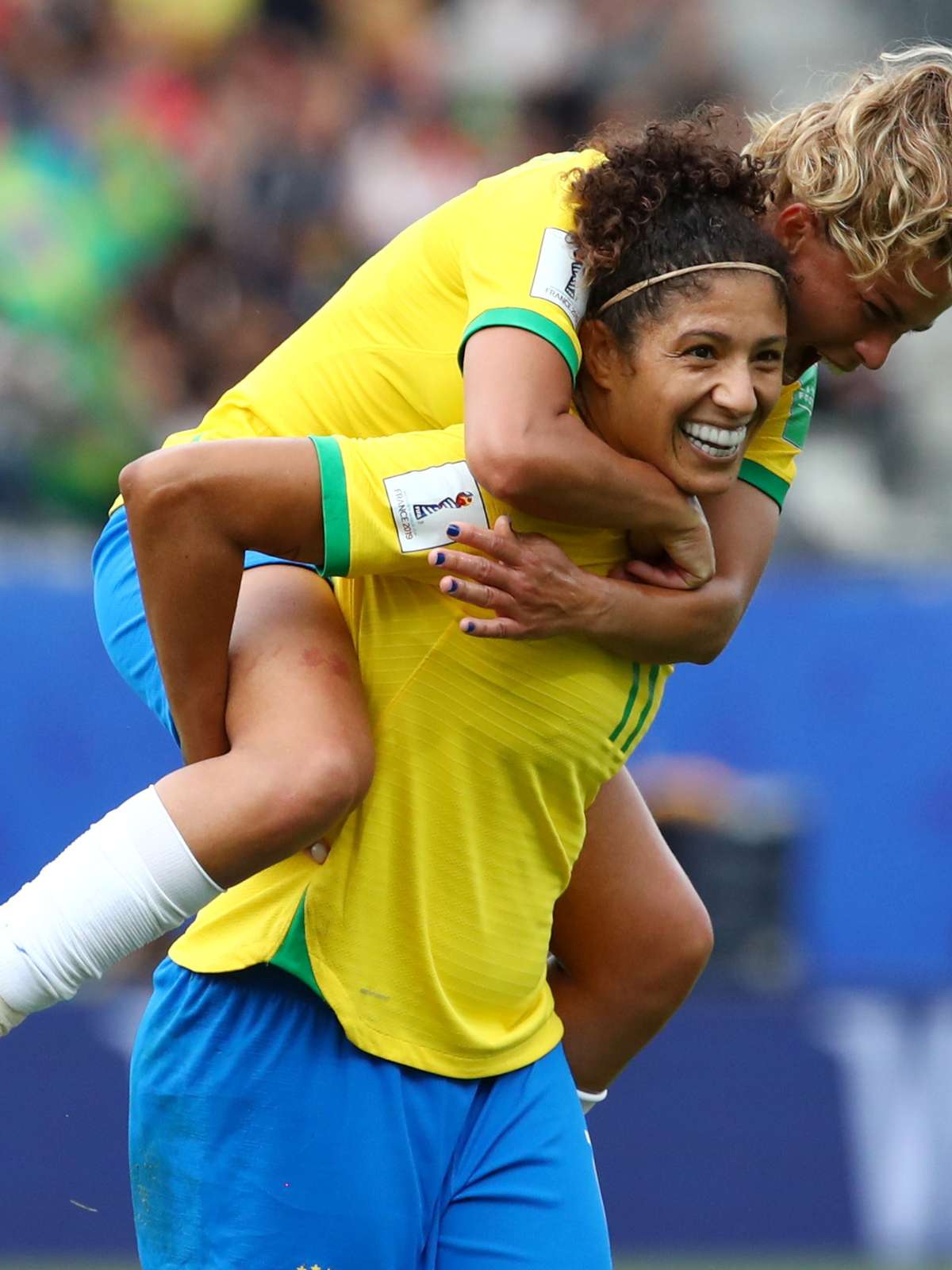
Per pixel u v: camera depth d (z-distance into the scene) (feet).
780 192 27.07
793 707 64.69
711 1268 56.24
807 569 72.59
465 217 27.02
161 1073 27.20
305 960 26.11
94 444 77.92
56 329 79.87
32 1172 55.31
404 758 26.03
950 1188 58.65
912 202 25.71
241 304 84.89
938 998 62.54
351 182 89.30
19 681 59.88
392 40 94.73
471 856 26.53
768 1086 58.80
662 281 24.76
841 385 86.02
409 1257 26.58
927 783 64.49
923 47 28.32
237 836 24.39
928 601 65.26
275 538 25.04
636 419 25.36
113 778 59.98
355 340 27.78
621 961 31.14
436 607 26.00
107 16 89.66
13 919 24.82
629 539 26.96
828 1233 58.13
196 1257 26.73
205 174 86.38
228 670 25.94
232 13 91.91
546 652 26.16
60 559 69.26
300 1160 26.22
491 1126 27.53
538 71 96.07
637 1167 57.93
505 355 24.85
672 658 27.07
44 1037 56.13
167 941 59.88
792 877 63.10
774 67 99.55
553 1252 27.07
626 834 31.17
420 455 25.45
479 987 27.20
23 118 84.84
